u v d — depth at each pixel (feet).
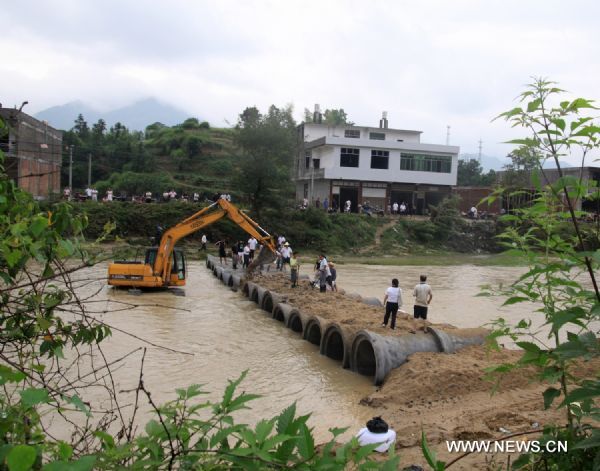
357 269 128.47
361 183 190.19
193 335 53.47
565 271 11.90
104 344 46.24
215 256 138.00
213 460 9.02
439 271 127.75
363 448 8.73
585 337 10.69
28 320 12.45
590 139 10.87
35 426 10.37
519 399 32.48
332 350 47.88
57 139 157.48
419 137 208.23
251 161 163.73
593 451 11.48
